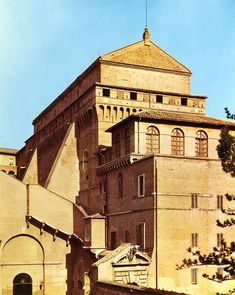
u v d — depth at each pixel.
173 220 46.09
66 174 67.75
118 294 41.44
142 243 47.62
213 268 46.12
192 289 45.44
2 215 57.53
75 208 60.88
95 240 54.25
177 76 71.00
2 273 56.75
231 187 48.94
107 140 63.50
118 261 44.91
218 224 32.09
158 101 66.81
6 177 58.34
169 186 46.50
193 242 46.44
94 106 63.75
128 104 65.00
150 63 69.81
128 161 51.41
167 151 54.41
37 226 59.00
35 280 58.22
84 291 55.06
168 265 45.19
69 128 69.81
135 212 49.66
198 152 55.78
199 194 47.44
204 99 69.44
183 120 54.94
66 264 59.94
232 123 57.34
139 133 53.44
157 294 36.38
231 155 29.61
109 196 57.06
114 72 67.12
